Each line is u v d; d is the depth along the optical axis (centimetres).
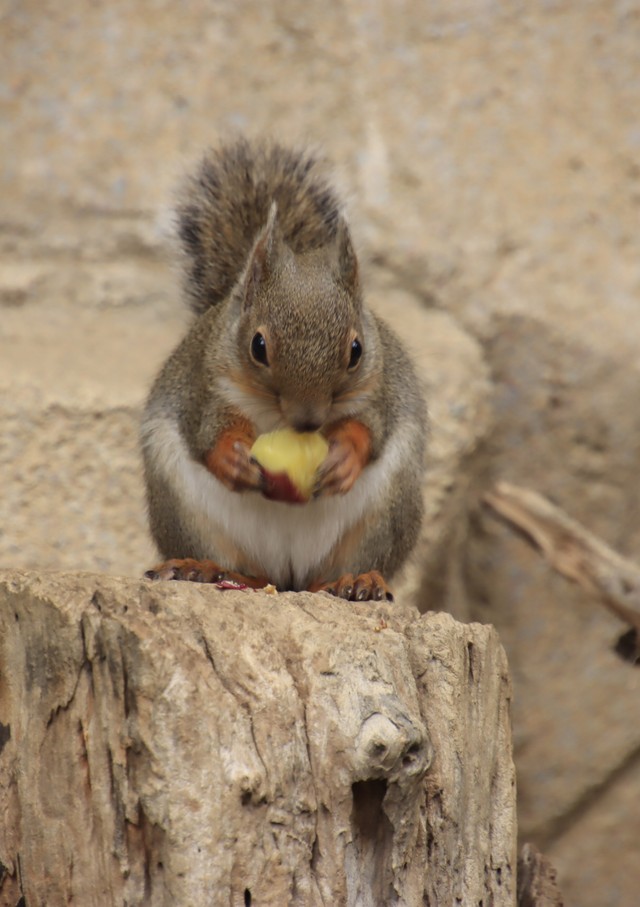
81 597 634
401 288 1402
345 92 1468
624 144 1472
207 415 848
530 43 1489
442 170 1441
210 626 618
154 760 583
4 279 1404
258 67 1479
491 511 1196
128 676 598
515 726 1363
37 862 629
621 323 1395
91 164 1451
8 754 652
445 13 1487
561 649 1373
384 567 898
